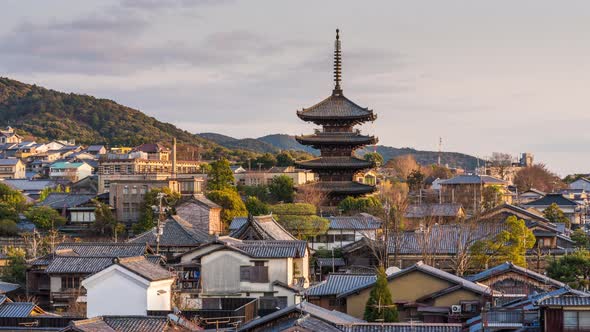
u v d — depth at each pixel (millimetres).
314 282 103688
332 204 171125
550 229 130375
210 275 90938
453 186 199875
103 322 56906
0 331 66750
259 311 79875
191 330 60188
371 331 56000
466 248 105125
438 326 56969
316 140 172125
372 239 119250
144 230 146250
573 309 49938
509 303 63031
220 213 141000
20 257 107000
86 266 93250
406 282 73500
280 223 130875
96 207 158875
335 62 179625
